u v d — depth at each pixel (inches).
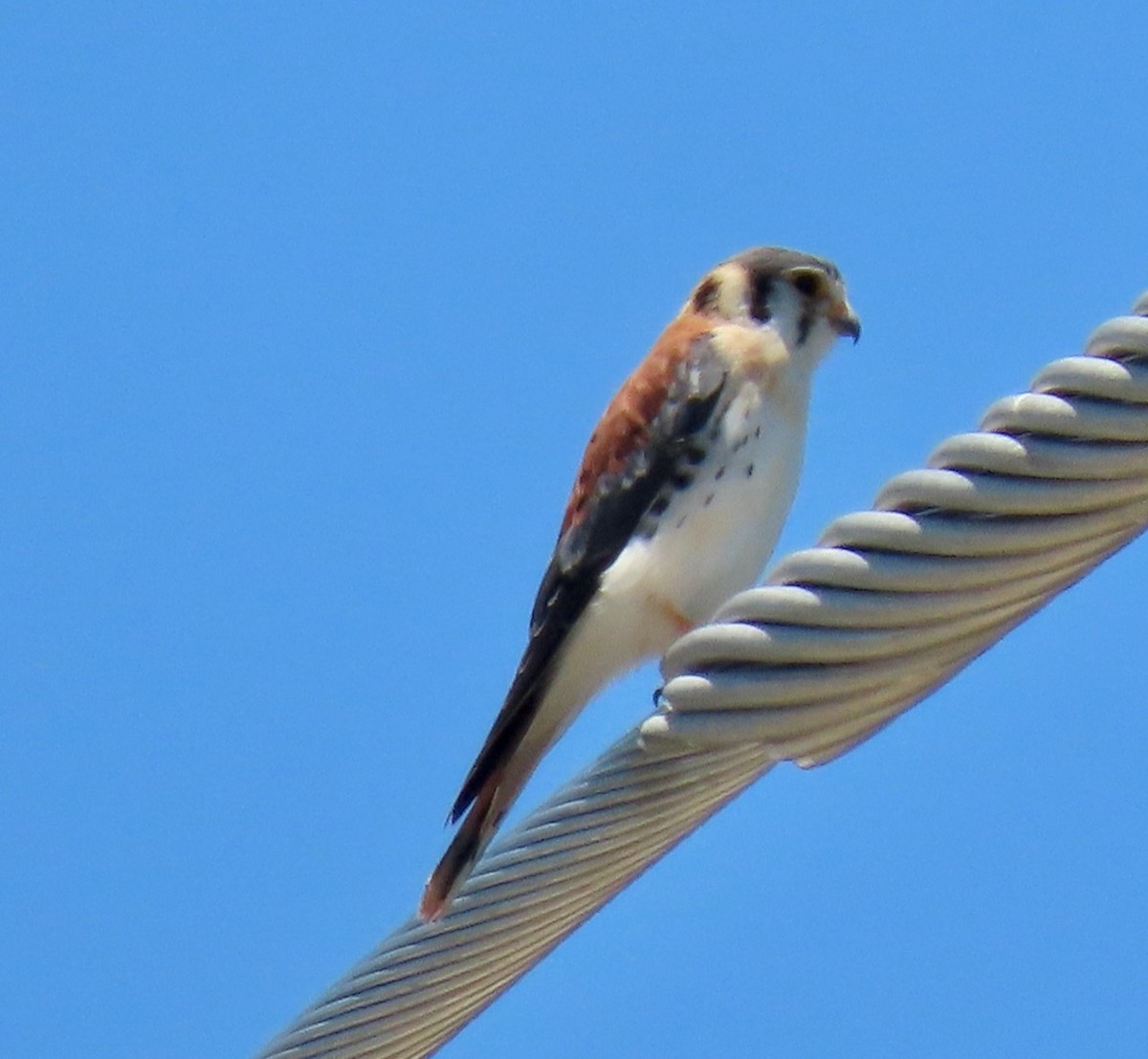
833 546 226.8
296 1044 299.0
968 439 221.9
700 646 231.6
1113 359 218.5
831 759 248.7
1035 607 235.8
